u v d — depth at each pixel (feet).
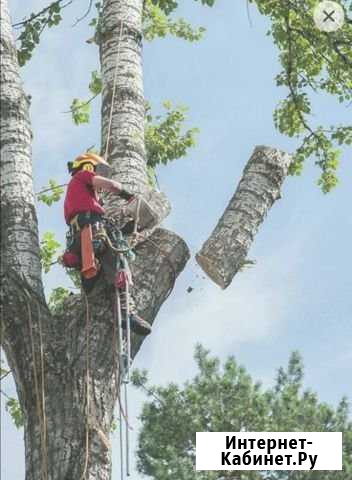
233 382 66.59
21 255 37.04
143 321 35.83
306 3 62.59
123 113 42.45
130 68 44.16
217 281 37.35
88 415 34.40
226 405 66.08
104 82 44.16
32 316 35.78
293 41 65.10
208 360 68.69
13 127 39.22
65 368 35.14
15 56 41.19
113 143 41.37
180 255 37.83
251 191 38.37
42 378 34.60
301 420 65.92
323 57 62.44
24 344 35.40
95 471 33.94
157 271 37.24
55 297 58.80
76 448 33.94
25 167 38.83
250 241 37.68
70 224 36.35
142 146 41.86
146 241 37.88
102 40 45.57
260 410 65.05
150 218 37.50
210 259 36.91
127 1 46.32
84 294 36.58
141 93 43.83
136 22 45.96
